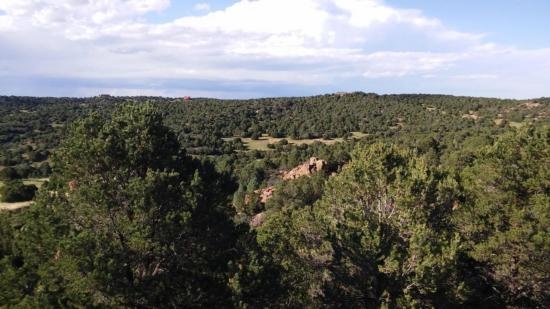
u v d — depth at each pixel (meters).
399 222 22.16
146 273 15.77
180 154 18.28
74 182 15.97
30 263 14.73
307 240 23.72
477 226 23.75
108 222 15.59
